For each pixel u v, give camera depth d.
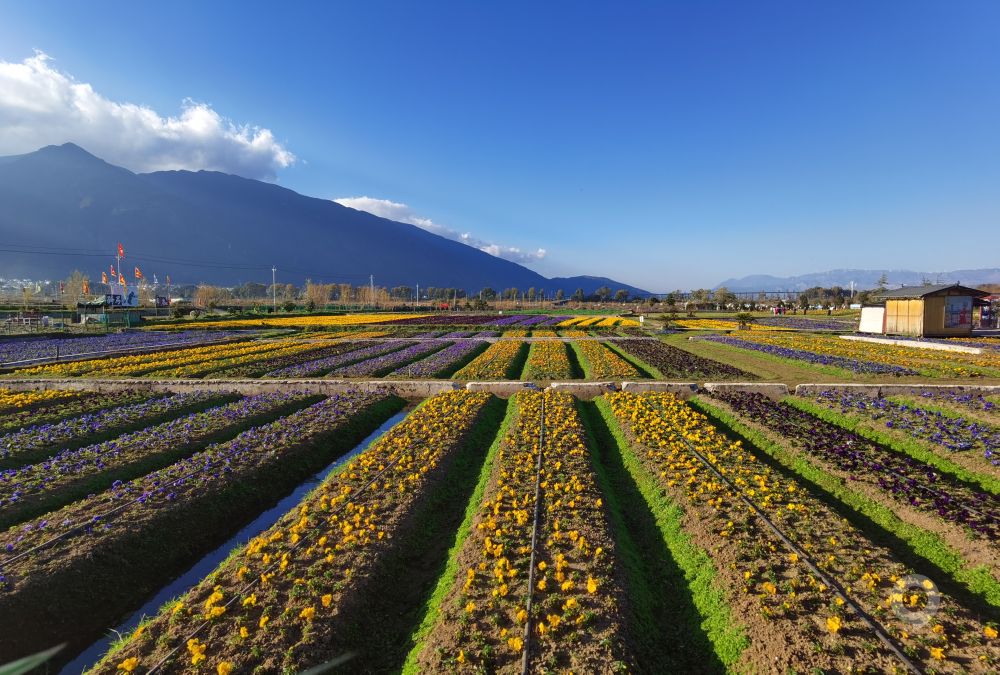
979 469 12.23
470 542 9.41
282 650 6.79
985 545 8.97
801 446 14.15
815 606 7.36
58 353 32.72
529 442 14.59
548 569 8.32
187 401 20.28
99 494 11.85
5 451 13.90
